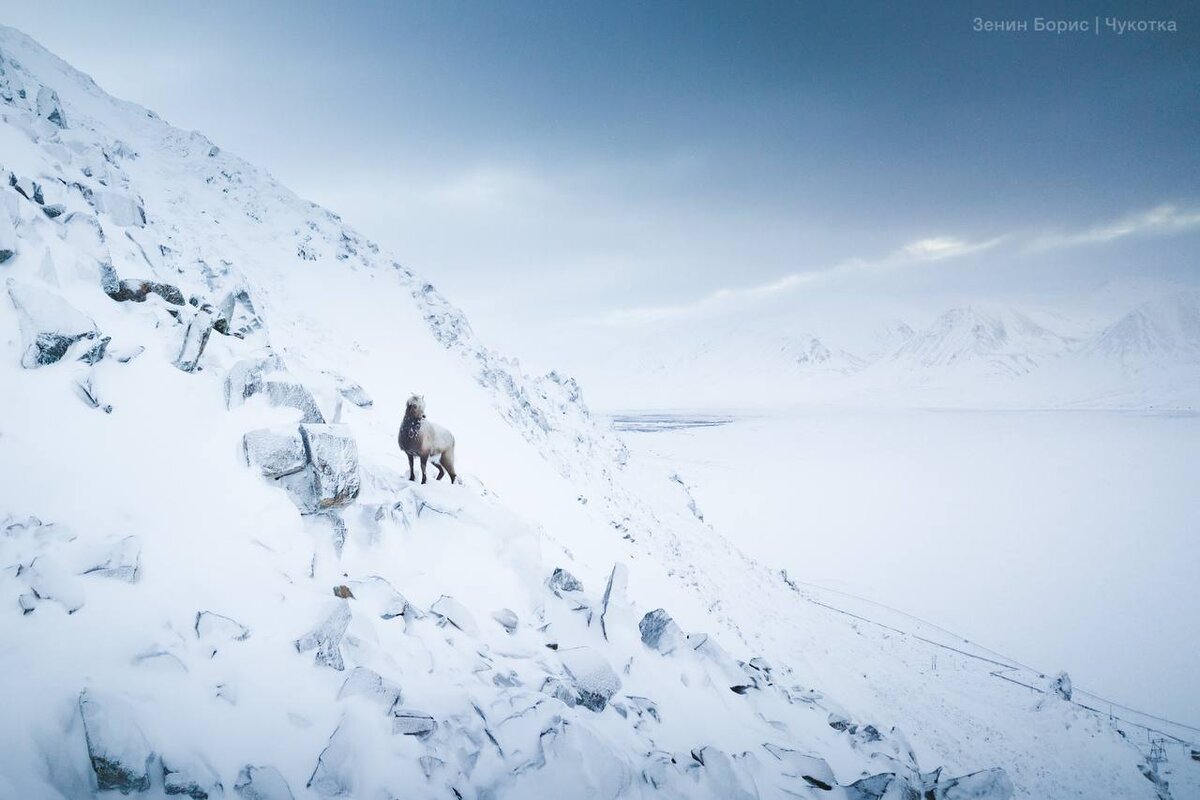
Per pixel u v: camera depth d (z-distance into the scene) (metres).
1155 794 19.72
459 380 29.50
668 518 38.88
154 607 5.10
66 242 8.15
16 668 4.00
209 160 33.66
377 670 5.93
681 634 10.50
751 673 11.88
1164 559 49.75
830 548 55.47
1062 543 55.75
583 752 5.96
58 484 5.58
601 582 15.92
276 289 26.11
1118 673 30.88
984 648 33.09
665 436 187.38
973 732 22.02
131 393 7.02
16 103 15.89
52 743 3.76
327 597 6.48
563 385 48.62
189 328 8.14
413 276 36.91
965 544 56.22
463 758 5.42
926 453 123.44
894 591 43.06
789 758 8.34
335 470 7.89
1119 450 111.44
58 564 4.86
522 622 8.88
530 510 21.92
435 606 7.66
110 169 19.09
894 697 23.84
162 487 6.31
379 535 8.41
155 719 4.24
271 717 4.82
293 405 8.66
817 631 29.77
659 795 6.15
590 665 7.88
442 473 11.45
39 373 6.32
